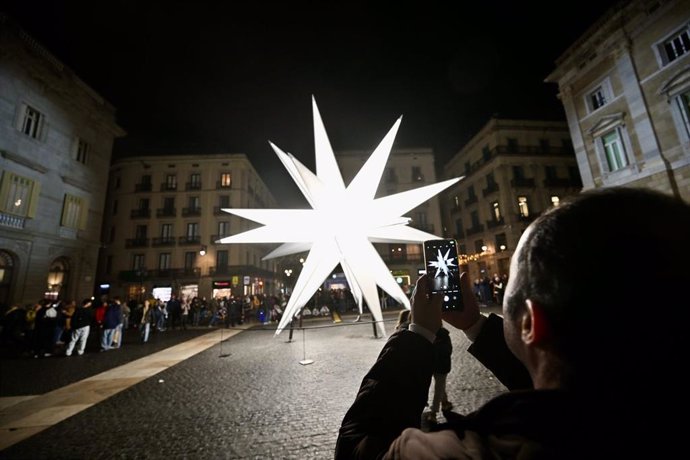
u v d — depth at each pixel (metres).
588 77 14.20
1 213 13.55
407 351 0.79
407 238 3.51
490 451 0.42
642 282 0.36
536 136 26.91
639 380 0.34
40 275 15.07
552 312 0.44
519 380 0.90
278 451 3.41
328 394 5.10
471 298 1.00
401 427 0.67
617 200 0.43
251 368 7.23
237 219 30.06
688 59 10.73
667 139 11.38
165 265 29.42
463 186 30.77
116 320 10.70
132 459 3.39
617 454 0.32
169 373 7.14
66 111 16.91
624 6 12.34
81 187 17.67
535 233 0.51
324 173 3.34
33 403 5.32
